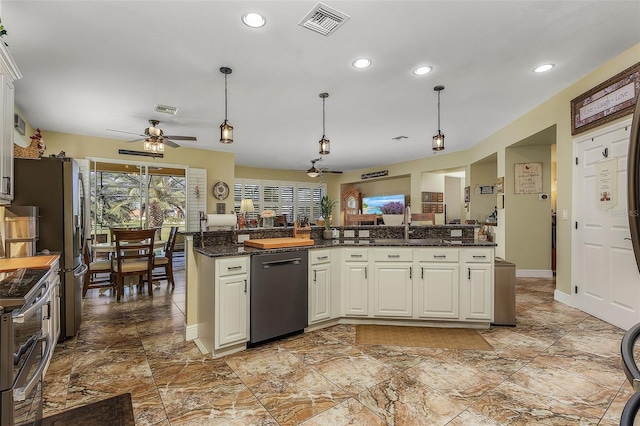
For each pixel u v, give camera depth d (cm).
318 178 1194
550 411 188
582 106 362
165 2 231
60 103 434
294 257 304
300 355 266
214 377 230
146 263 460
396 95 412
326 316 329
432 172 868
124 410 191
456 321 331
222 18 250
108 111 468
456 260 329
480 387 215
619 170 316
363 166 1028
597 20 257
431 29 266
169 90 391
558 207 411
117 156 636
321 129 575
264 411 191
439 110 468
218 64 326
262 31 267
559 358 256
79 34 271
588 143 357
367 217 583
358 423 179
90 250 499
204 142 676
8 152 256
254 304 279
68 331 300
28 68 331
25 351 156
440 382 222
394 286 335
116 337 307
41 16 245
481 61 322
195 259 307
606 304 334
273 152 793
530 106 458
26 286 169
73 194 310
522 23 259
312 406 195
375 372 236
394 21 254
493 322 329
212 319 263
